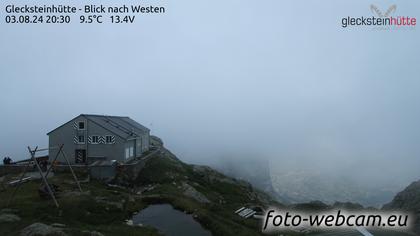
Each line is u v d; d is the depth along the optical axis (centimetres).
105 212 3441
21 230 2581
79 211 3306
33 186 4366
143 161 6334
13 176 5012
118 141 5931
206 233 3155
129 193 4756
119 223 3250
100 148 5950
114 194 4284
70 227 2825
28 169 5406
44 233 2456
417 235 3184
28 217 3055
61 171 5441
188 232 3158
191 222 3441
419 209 3903
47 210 3234
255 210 4391
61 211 3244
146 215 3641
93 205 3494
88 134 5972
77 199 3550
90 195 3822
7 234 2616
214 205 4341
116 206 3612
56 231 2495
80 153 5972
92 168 5406
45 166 5509
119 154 5919
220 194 5912
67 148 5981
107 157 5922
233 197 5822
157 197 4209
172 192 4719
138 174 5959
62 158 5984
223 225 3356
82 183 4888
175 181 5784
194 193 4978
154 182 5741
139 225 3203
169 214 3688
